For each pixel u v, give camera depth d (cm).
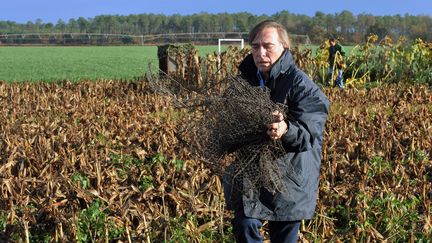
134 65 4366
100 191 706
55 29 13625
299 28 8619
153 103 1441
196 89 474
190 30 12475
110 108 1366
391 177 787
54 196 673
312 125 439
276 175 443
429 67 2080
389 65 2117
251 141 449
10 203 675
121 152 891
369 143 948
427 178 811
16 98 1598
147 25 12888
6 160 858
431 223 644
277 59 459
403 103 1487
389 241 611
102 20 13200
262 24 461
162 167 800
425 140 995
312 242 617
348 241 625
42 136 970
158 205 691
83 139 985
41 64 4541
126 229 593
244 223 453
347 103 1504
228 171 469
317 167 466
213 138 457
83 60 5028
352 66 2194
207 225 634
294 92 448
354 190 718
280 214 451
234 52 1864
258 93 440
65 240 588
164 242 600
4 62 4784
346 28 7562
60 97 1652
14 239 609
